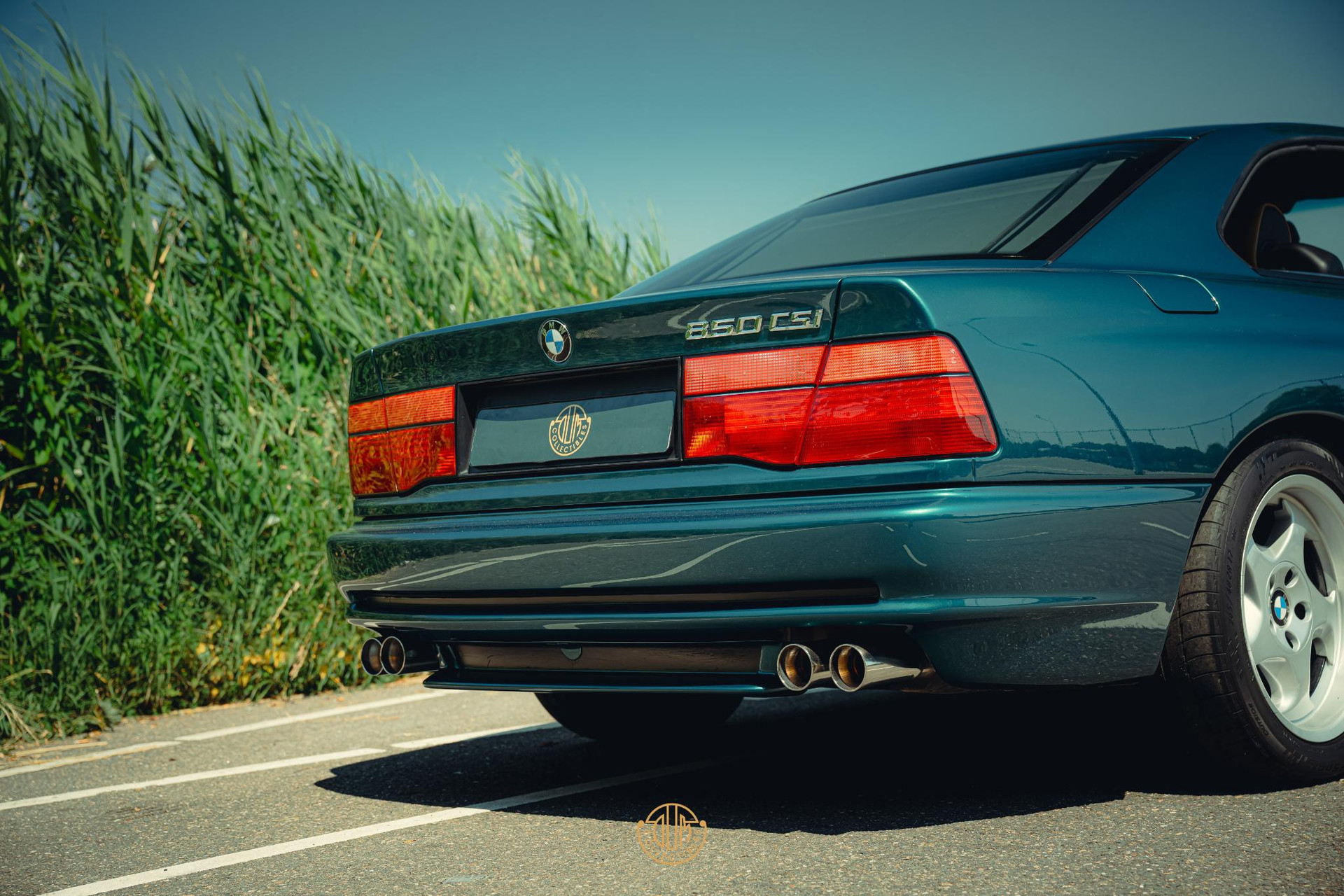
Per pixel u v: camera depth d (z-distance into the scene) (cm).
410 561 278
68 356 485
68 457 481
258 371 540
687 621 241
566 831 268
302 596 506
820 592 230
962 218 297
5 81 527
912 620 224
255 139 602
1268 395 265
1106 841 236
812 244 314
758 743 360
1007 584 226
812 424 235
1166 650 258
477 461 280
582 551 250
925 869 224
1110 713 273
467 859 251
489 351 278
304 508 510
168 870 257
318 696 505
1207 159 306
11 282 490
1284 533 276
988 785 284
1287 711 272
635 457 255
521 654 277
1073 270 260
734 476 241
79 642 452
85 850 279
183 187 579
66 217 526
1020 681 235
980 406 227
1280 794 266
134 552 475
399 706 470
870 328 233
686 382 249
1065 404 236
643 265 727
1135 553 241
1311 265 307
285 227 590
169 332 516
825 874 225
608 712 357
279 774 355
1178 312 264
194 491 493
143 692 471
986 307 237
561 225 709
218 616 496
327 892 234
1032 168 316
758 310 243
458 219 659
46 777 371
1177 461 248
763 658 240
